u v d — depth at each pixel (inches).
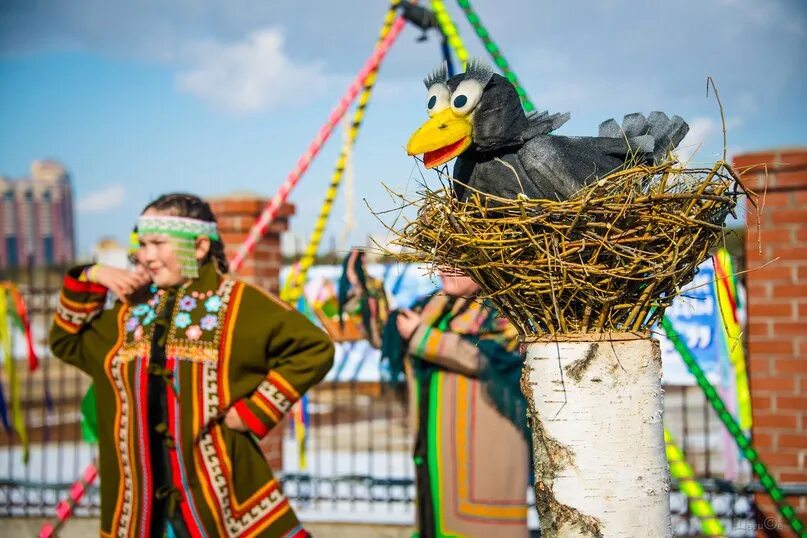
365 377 243.3
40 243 3120.1
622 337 84.7
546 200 82.3
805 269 205.2
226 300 128.9
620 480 83.5
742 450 176.9
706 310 213.5
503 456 154.8
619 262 82.7
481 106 91.4
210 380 125.7
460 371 155.6
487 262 86.2
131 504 127.3
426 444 158.2
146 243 129.6
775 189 207.0
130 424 127.3
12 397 243.6
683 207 82.9
